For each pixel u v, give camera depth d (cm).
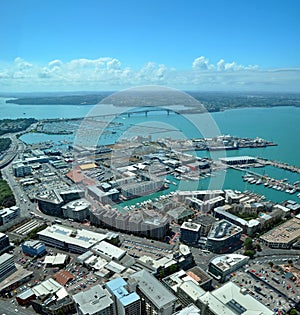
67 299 14188
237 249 19250
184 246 17888
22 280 15950
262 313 11956
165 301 11044
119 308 11312
